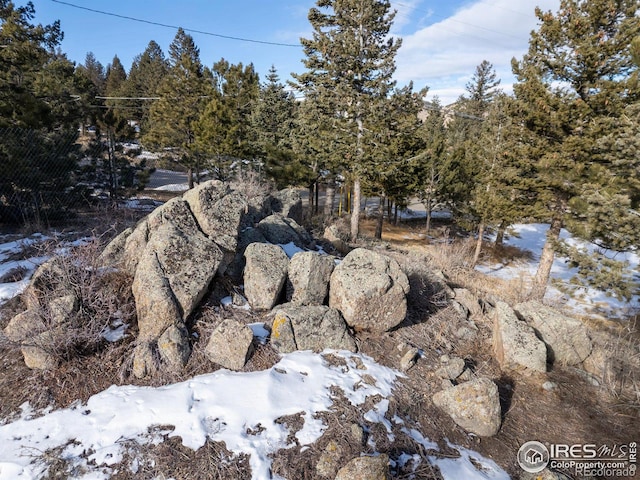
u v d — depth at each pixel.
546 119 11.38
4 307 5.04
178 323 4.68
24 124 9.34
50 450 3.35
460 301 7.51
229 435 3.63
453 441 4.38
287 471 3.41
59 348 4.18
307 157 20.25
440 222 30.34
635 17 10.34
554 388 5.59
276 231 8.12
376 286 5.51
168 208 5.79
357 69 15.02
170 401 3.91
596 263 9.73
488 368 5.82
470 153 23.38
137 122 40.97
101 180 11.95
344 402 4.31
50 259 5.08
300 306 5.55
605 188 8.61
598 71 10.97
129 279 5.30
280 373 4.58
